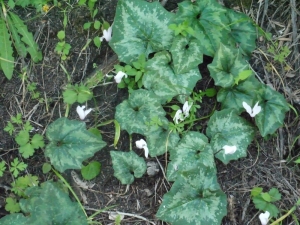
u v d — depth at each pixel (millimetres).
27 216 431
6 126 472
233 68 467
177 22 474
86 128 474
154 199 458
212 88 480
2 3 481
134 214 453
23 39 477
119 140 474
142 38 479
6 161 465
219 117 464
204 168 440
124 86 476
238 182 464
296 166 474
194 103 478
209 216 428
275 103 465
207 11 480
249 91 468
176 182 437
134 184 462
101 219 452
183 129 465
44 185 420
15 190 446
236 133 462
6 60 473
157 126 456
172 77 467
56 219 414
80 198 457
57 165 440
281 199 458
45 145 468
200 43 467
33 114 478
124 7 477
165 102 471
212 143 458
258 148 473
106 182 463
